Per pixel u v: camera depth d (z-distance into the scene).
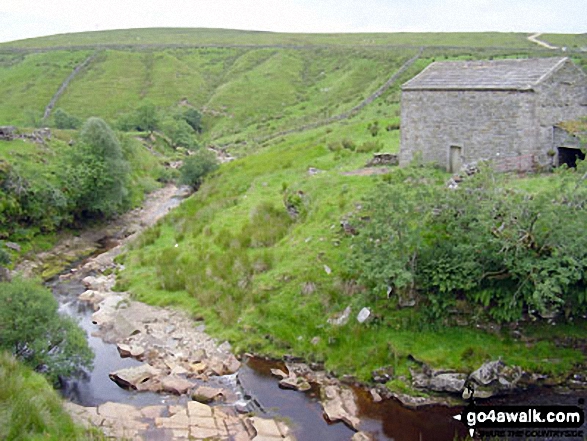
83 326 20.94
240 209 29.22
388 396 15.96
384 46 110.00
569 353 16.38
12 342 15.73
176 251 26.56
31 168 35.12
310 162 34.06
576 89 24.41
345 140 37.31
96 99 95.31
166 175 52.78
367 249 17.73
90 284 25.33
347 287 19.08
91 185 35.41
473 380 15.80
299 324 18.70
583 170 17.22
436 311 17.19
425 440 14.02
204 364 17.78
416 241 17.02
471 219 17.12
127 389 16.50
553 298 14.62
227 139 73.06
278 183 32.31
